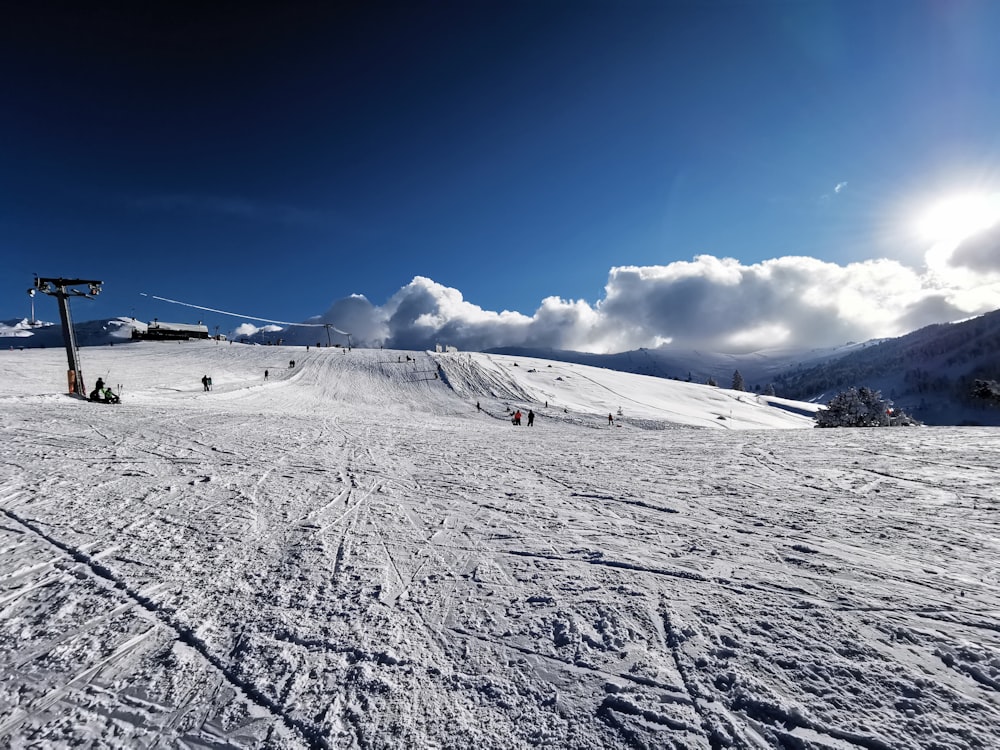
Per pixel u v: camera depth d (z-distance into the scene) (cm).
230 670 261
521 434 1560
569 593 344
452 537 469
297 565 399
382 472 795
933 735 204
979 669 244
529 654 272
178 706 236
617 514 543
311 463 859
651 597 334
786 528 477
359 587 358
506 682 249
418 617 314
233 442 1049
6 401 1728
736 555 408
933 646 265
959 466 736
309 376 4469
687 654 266
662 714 223
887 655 259
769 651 266
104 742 215
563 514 546
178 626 304
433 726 220
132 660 271
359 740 212
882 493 602
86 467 749
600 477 755
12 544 436
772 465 824
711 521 507
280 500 602
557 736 213
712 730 213
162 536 462
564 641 283
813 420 6650
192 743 214
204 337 9294
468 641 286
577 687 244
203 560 407
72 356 2169
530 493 651
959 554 395
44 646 283
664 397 5616
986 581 344
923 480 660
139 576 374
